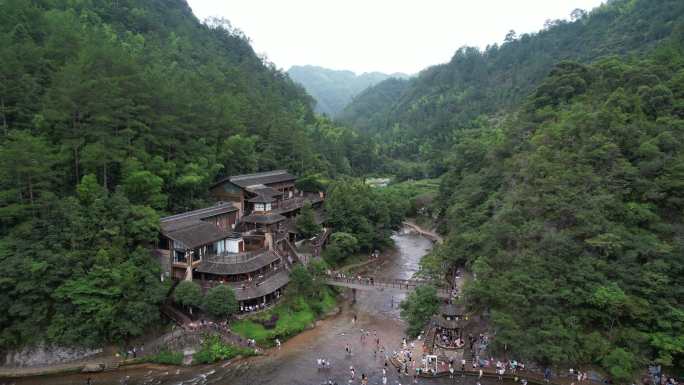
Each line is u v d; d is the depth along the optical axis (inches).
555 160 2311.8
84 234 1828.2
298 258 2632.9
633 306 1659.7
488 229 2310.5
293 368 1804.9
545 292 1769.2
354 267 3142.2
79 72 2101.4
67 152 2060.8
